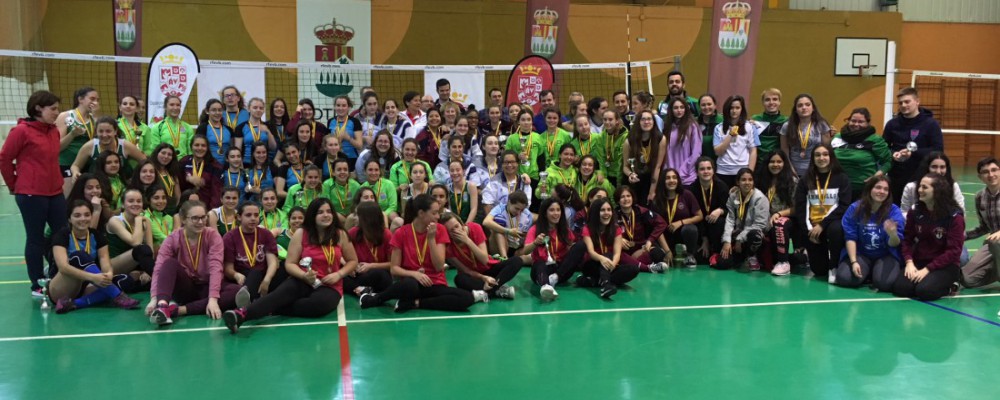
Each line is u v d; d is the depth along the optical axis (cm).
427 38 1667
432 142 828
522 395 387
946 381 409
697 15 1781
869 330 509
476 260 609
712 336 495
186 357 445
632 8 1756
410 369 427
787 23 1836
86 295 559
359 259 609
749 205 708
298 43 1591
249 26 1573
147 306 528
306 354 452
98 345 468
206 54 1566
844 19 1855
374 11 1630
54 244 540
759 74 1834
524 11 1714
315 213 547
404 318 538
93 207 588
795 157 746
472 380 409
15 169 569
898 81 1928
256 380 407
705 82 1805
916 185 656
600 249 639
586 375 418
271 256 564
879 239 631
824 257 677
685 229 724
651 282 664
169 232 644
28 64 1443
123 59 1008
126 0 1134
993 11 1977
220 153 791
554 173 759
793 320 534
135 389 393
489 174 774
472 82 1215
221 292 546
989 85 1991
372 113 901
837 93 1878
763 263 722
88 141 707
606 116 788
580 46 1744
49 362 436
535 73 1104
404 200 729
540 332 503
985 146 2011
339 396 384
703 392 392
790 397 385
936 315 548
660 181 730
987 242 609
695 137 763
